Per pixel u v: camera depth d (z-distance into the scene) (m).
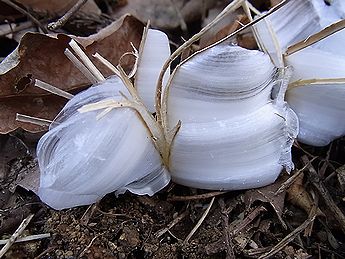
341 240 0.14
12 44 0.18
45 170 0.13
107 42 0.15
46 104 0.15
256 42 0.16
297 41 0.15
